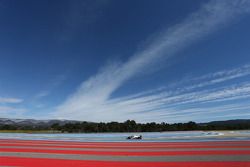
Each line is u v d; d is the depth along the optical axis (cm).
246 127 8300
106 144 2448
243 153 1585
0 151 1772
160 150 1828
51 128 7781
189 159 1337
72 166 1140
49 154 1588
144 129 7631
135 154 1583
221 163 1191
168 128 7819
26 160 1314
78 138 3622
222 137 3566
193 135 4466
